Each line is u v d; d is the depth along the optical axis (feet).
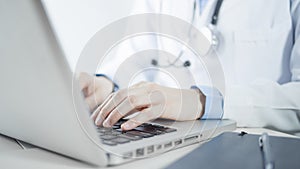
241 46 2.87
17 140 1.47
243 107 2.41
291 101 2.43
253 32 2.87
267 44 2.81
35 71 0.86
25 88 0.95
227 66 2.87
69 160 1.10
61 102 0.87
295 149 1.14
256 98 2.45
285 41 2.75
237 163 0.95
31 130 1.15
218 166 0.92
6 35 0.85
